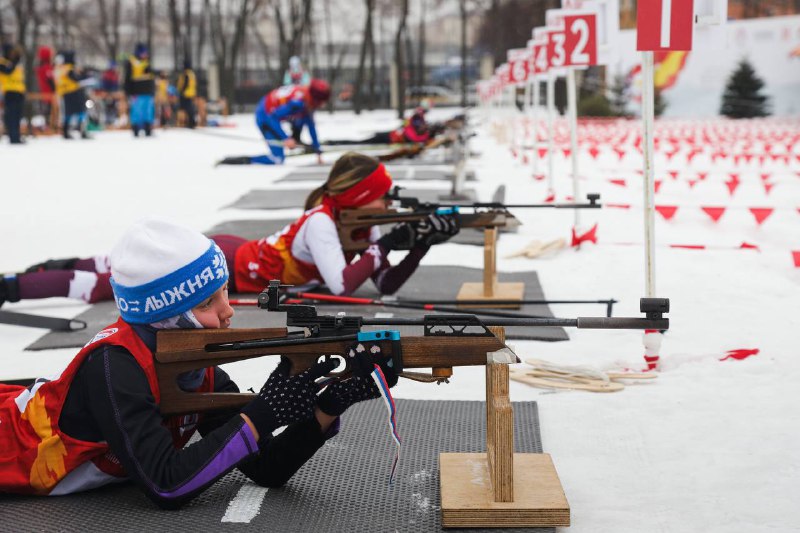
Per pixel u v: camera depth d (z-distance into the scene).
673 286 6.84
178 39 50.03
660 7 4.62
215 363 2.99
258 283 6.35
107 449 3.10
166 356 2.98
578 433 3.95
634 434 3.93
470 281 7.06
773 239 9.12
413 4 65.56
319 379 3.33
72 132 31.41
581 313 6.12
